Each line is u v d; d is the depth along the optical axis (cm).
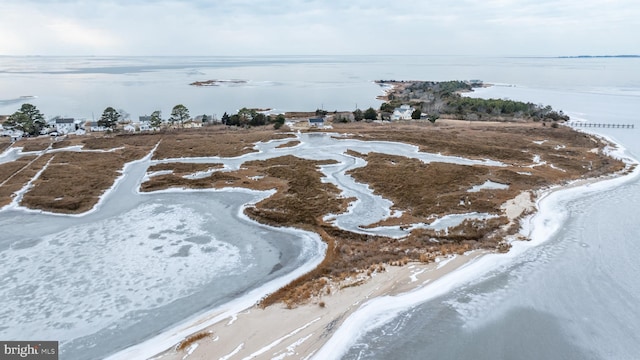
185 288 3155
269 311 2817
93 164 6500
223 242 3928
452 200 4719
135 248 3828
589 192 5197
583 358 2447
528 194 4950
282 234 4066
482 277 3244
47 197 5088
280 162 6562
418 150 7312
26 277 3328
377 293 3011
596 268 3397
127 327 2702
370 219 4288
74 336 2623
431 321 2741
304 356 2403
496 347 2527
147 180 5803
